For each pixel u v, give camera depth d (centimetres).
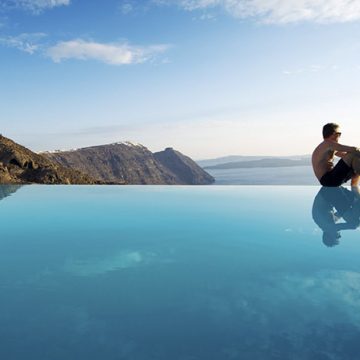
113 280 186
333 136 505
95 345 123
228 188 723
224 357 117
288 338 127
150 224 345
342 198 473
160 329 134
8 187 723
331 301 159
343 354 118
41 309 150
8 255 234
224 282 183
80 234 300
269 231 306
